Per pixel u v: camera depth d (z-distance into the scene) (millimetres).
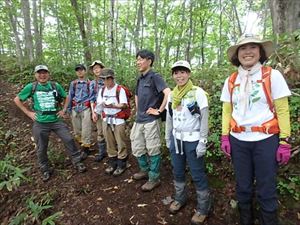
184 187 3680
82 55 11469
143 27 12508
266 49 2705
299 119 3848
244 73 2717
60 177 5078
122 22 14141
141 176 4492
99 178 4824
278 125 2633
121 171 4770
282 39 4277
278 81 2572
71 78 9906
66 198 4465
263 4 13711
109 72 4512
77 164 5133
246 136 2723
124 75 8602
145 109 4051
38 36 12523
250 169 2840
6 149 6512
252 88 2664
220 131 4406
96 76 5547
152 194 4141
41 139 5008
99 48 10812
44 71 4910
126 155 4781
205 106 3209
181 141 3367
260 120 2646
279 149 2592
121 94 4520
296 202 3381
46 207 4160
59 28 12742
